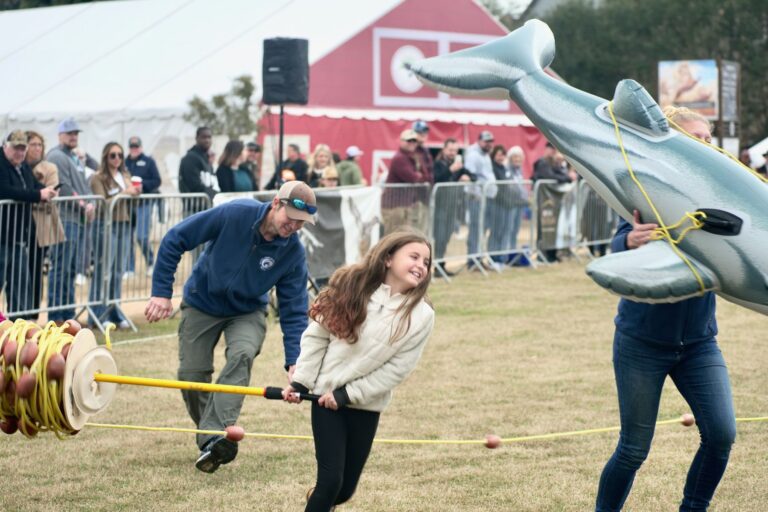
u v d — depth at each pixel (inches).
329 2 896.3
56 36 1007.6
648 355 206.1
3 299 452.1
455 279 668.1
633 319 206.2
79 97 850.1
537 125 214.4
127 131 803.4
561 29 1977.1
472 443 285.6
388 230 621.9
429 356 430.6
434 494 252.8
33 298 448.1
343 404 196.5
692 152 193.6
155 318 264.5
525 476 267.6
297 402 200.8
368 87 845.8
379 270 194.2
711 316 208.1
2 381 199.9
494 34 929.5
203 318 270.5
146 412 334.3
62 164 506.6
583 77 1963.6
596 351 442.6
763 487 259.6
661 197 191.6
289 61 581.6
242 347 264.4
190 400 273.1
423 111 883.4
